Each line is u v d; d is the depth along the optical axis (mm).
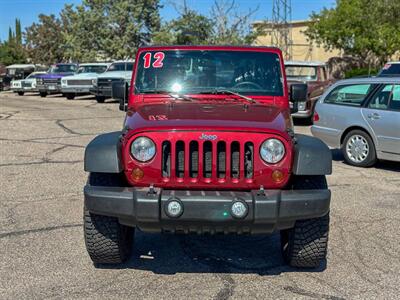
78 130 13930
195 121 4148
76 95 28641
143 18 41312
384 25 30438
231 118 4281
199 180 4039
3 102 24188
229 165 4023
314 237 4422
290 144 4078
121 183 4266
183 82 5266
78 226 5809
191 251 5168
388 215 6363
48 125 14945
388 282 4426
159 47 5387
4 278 4426
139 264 4801
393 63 14523
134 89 5262
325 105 9891
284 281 4449
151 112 4555
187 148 4012
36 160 9648
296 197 4000
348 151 9531
